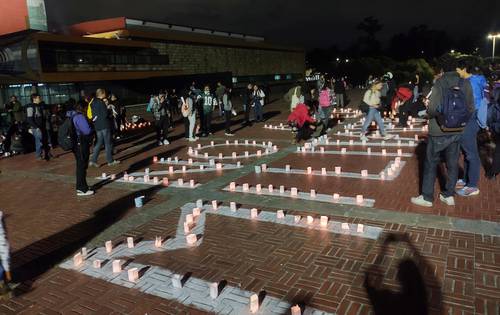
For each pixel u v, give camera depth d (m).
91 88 20.75
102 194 8.19
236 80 36.03
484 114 6.76
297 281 4.29
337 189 7.44
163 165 10.77
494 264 4.37
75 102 8.32
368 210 6.21
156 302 4.09
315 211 6.33
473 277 4.14
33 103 12.38
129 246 5.48
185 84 27.44
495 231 5.18
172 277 4.47
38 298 4.33
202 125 15.77
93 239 5.86
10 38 18.75
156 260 5.03
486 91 6.80
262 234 5.58
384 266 4.48
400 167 8.80
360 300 3.87
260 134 15.47
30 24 23.78
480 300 3.76
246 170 9.45
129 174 9.84
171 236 5.76
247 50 37.75
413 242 5.02
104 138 10.89
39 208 7.54
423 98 16.83
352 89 47.94
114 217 6.74
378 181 7.80
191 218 6.24
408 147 11.02
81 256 5.09
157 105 14.41
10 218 7.06
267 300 3.97
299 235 5.46
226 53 34.38
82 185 8.15
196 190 7.97
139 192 8.13
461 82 5.66
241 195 7.42
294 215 6.21
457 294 3.87
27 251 5.59
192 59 30.08
